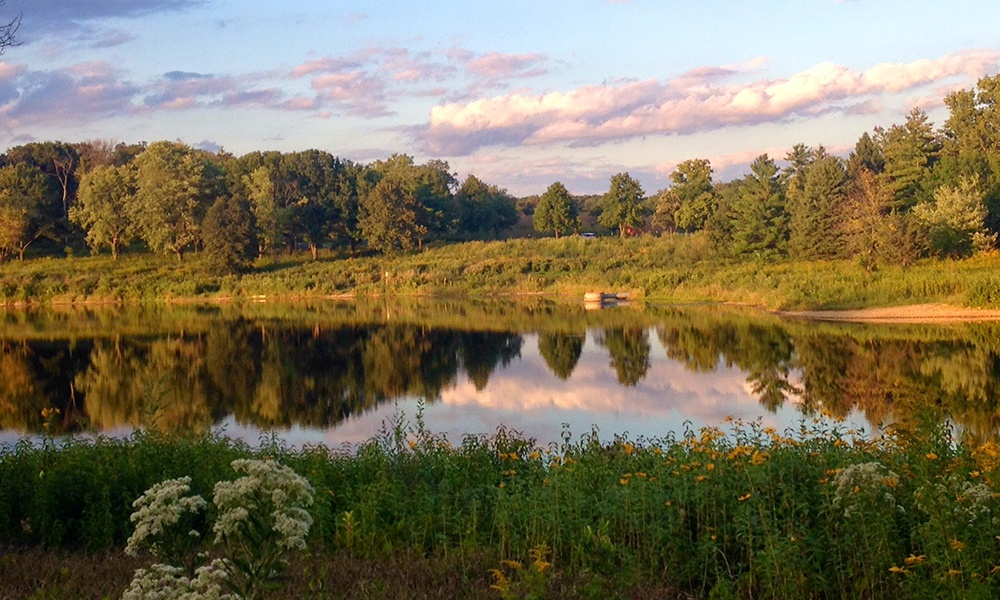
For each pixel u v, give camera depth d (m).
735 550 9.22
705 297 59.19
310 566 8.95
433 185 115.06
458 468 12.51
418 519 10.37
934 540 7.46
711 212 95.19
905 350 31.86
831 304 47.97
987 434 17.16
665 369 29.50
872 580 7.93
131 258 87.50
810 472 9.83
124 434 20.36
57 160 105.06
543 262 77.00
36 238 91.19
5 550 10.00
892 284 47.84
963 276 47.00
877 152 83.88
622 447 13.32
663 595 8.34
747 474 9.59
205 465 11.80
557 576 8.59
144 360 34.91
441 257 84.62
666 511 9.67
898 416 19.86
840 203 63.56
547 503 10.13
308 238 97.31
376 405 24.02
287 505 5.04
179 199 85.19
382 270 79.00
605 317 49.34
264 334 44.22
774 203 69.25
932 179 68.62
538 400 24.17
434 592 8.49
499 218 120.25
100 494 10.77
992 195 64.44
